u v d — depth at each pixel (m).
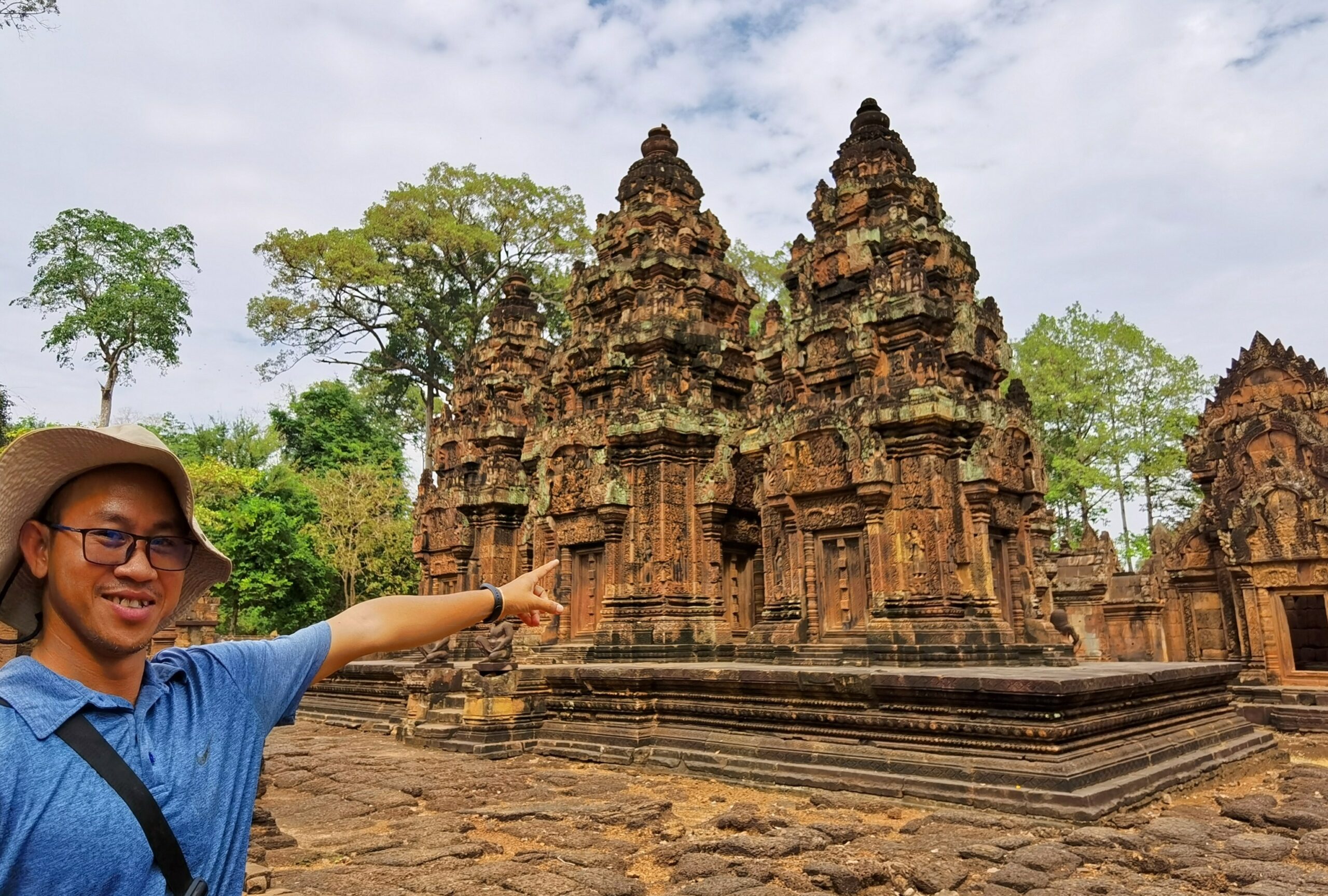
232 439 55.16
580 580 22.42
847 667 15.11
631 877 8.13
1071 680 10.80
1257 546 20.94
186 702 2.37
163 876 2.03
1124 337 46.78
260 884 7.45
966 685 11.41
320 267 43.00
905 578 15.70
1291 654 20.80
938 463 15.88
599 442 22.11
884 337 17.06
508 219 46.00
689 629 19.91
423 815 10.85
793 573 17.36
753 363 23.12
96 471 2.29
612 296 23.48
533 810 10.70
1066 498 48.66
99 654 2.23
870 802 11.31
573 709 16.66
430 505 31.67
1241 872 7.61
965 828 9.87
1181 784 11.92
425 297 46.09
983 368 17.88
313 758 15.34
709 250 23.83
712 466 20.83
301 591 42.66
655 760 14.77
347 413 55.62
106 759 2.07
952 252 18.59
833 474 16.59
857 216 18.67
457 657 26.55
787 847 8.60
